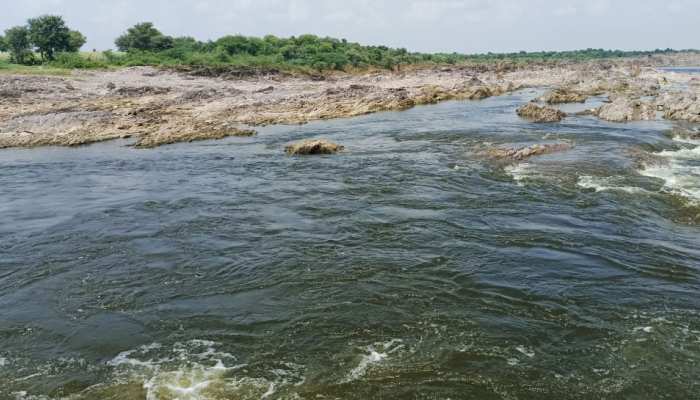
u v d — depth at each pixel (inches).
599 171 882.8
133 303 483.5
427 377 359.9
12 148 1365.7
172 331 433.4
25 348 415.2
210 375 370.9
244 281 521.7
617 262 542.0
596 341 399.2
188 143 1396.4
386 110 2111.2
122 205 800.3
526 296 473.1
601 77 3405.5
